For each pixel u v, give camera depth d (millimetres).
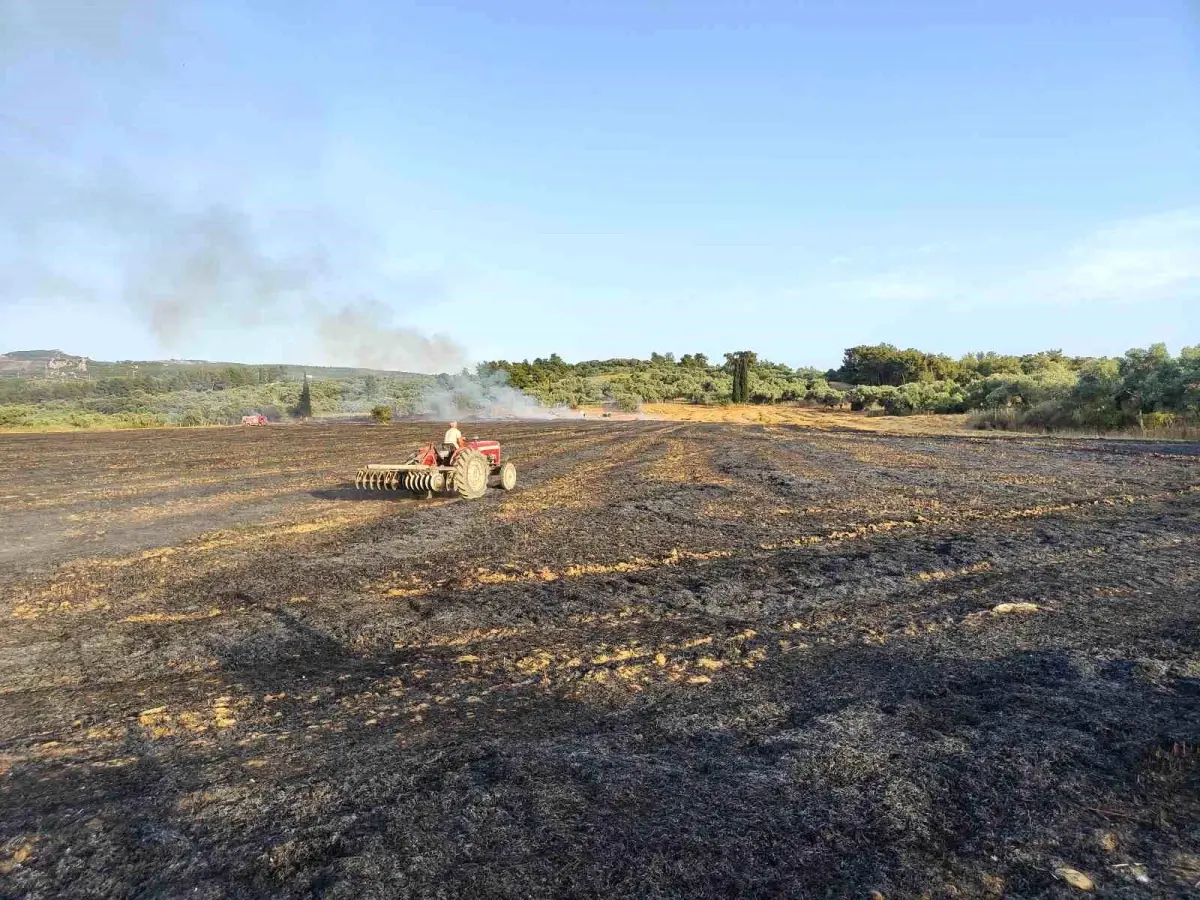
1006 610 6266
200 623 6254
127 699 4656
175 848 3002
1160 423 29875
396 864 2852
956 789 3371
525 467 19828
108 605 6875
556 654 5328
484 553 8906
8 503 13891
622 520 11195
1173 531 9719
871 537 9664
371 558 8719
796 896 2639
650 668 5035
